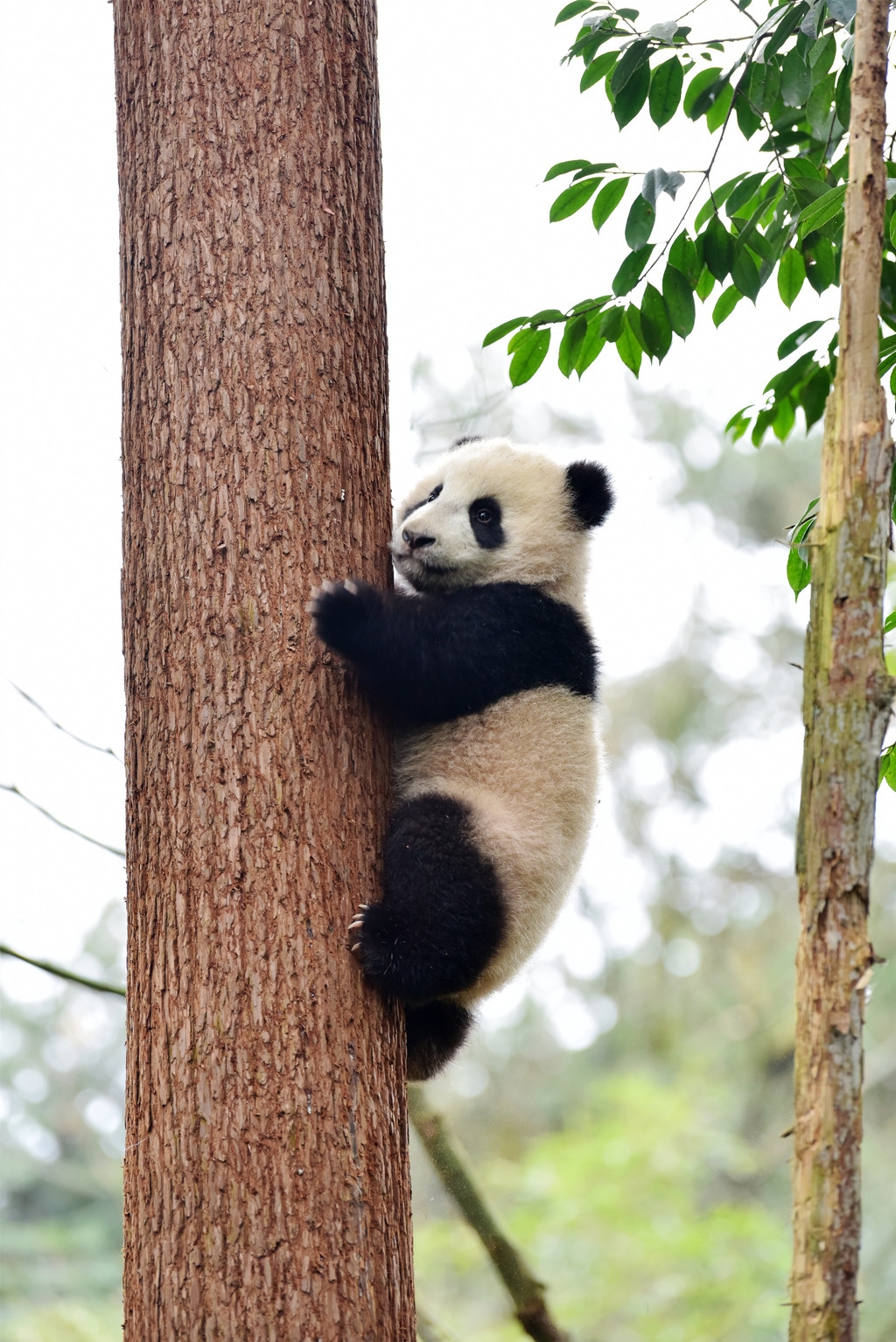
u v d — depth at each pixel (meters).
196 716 5.53
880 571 4.59
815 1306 4.15
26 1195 22.53
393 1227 5.25
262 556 5.68
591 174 7.20
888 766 7.71
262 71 6.10
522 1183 16.36
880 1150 19.53
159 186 6.03
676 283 7.27
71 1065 24.11
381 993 5.63
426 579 8.04
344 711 5.79
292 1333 4.86
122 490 6.03
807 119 6.94
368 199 6.37
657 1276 14.75
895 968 21.00
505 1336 14.66
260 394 5.81
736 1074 21.81
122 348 6.13
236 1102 5.09
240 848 5.38
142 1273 5.05
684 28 6.94
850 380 4.73
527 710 7.31
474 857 6.56
